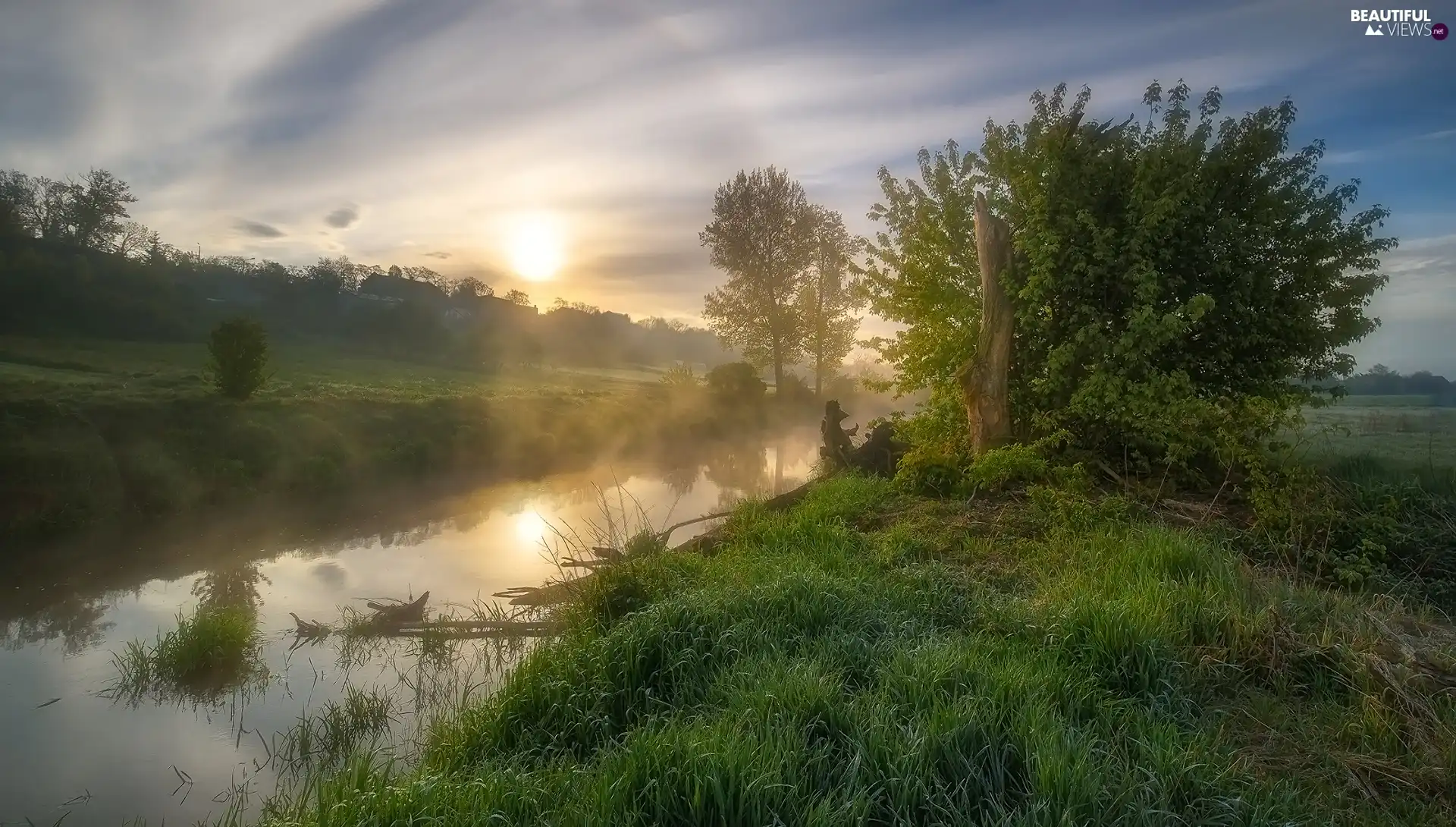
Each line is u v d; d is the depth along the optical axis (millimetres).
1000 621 6008
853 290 15109
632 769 3885
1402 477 10234
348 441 20391
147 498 14852
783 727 4285
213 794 5535
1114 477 11000
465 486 20469
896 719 4359
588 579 8602
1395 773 4262
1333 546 8195
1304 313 11023
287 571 12055
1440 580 7484
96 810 5324
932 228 13516
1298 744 4609
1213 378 11711
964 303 13062
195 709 6961
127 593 10875
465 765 4742
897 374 14938
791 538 9492
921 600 6684
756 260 44906
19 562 11945
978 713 4301
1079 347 11484
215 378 20875
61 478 14180
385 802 3822
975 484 10930
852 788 3777
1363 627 5816
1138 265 10781
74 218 46812
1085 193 11500
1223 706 5039
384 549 13695
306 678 7672
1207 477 11188
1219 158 11383
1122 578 6703
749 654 5484
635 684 5449
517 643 8383
